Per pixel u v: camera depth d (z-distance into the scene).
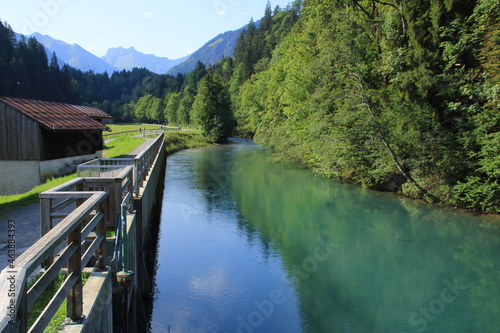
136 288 7.50
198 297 8.89
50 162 18.94
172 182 23.78
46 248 2.60
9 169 17.77
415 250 12.24
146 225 10.51
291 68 30.00
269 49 90.88
